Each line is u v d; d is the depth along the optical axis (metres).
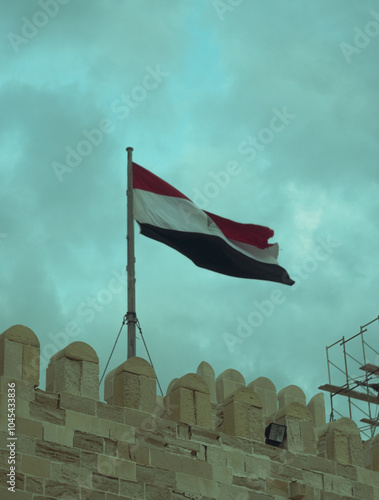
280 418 35.28
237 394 34.56
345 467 35.09
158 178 42.41
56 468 30.58
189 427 33.09
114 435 31.86
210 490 32.53
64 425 31.27
